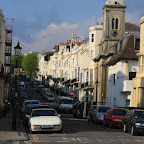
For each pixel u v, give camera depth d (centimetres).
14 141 1608
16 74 2566
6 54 7531
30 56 15000
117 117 2647
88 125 2930
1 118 3475
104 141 1644
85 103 4038
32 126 2017
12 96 6706
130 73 4459
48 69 12744
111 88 5003
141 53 3869
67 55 9069
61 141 1612
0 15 5859
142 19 3847
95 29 6212
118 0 5534
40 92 9362
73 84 8162
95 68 5981
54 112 2242
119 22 5497
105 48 5488
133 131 2056
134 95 3994
